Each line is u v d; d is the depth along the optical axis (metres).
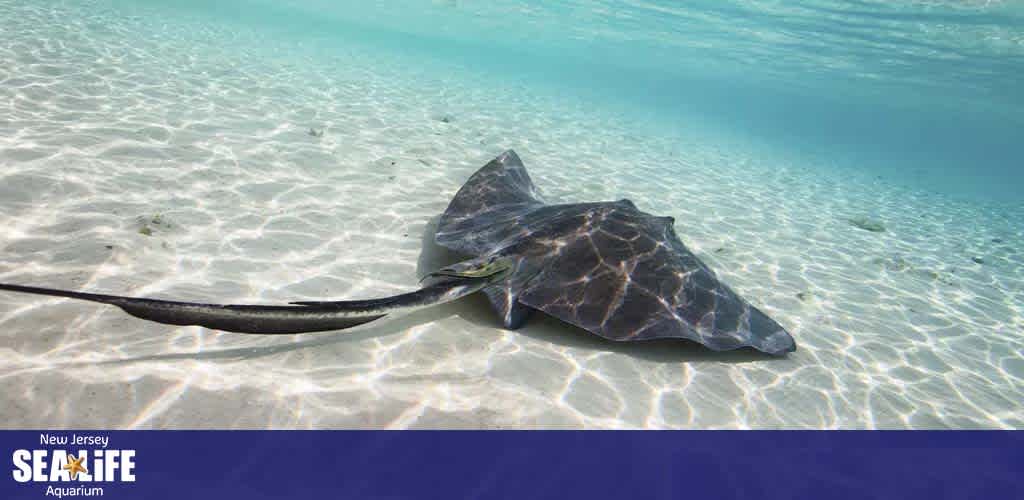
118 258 4.21
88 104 7.89
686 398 3.76
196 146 7.21
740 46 34.78
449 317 4.28
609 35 41.06
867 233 10.73
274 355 3.41
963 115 59.62
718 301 4.46
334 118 10.71
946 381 4.76
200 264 4.46
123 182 5.65
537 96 25.58
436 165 9.02
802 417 3.80
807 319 5.71
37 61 9.39
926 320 6.29
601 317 4.07
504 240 4.70
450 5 37.34
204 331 3.52
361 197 6.79
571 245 4.54
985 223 14.86
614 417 3.41
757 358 4.48
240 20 34.81
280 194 6.35
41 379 2.77
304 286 4.45
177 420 2.72
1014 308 7.24
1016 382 4.96
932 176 32.00
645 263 4.48
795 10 23.23
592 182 10.41
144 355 3.15
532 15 36.31
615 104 33.75
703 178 13.34
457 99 17.84
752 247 8.22
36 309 3.35
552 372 3.77
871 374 4.65
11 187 4.91
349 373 3.36
